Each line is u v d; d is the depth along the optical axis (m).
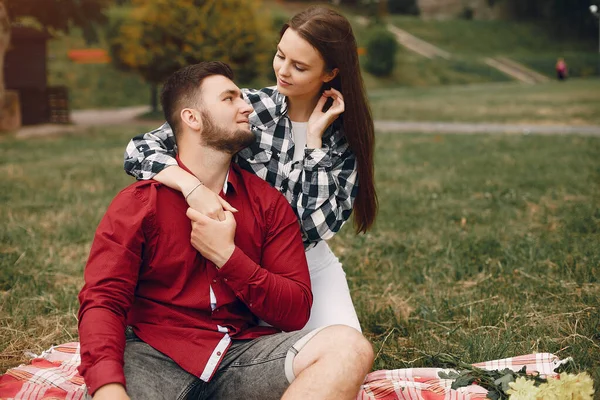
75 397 2.56
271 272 2.46
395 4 64.62
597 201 6.81
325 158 2.71
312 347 2.18
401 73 41.75
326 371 2.10
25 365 2.84
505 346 3.18
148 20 18.47
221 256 2.28
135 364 2.21
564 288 4.08
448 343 3.36
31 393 2.59
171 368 2.27
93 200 7.26
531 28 61.12
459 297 4.03
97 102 28.02
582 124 17.12
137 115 23.91
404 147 12.44
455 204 6.96
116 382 2.02
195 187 2.30
